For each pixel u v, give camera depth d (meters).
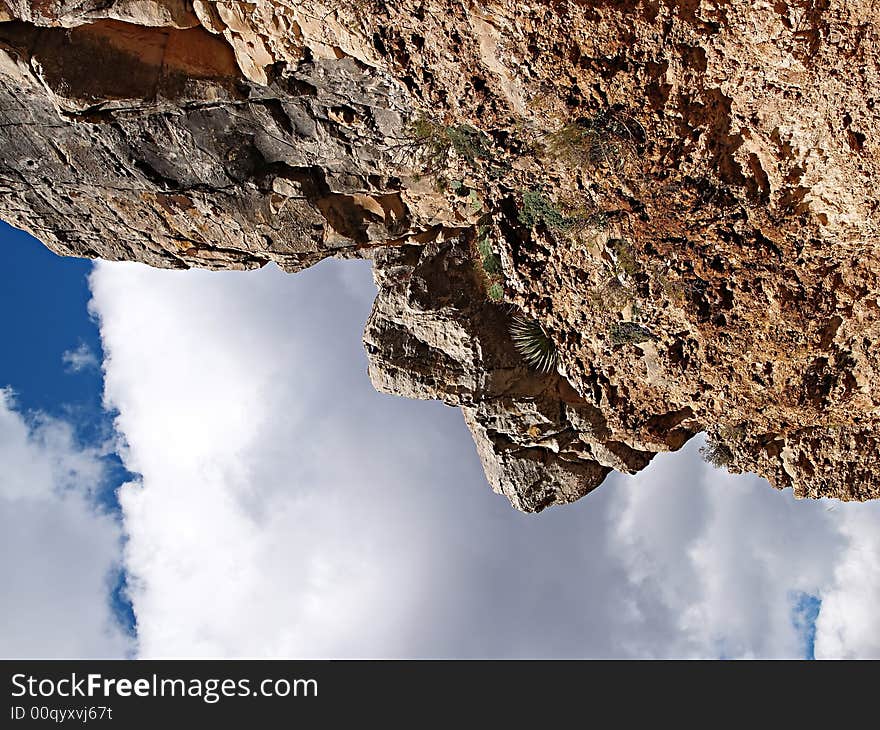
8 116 9.62
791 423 10.50
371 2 7.93
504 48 8.10
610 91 8.19
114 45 8.54
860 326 9.05
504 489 13.83
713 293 9.50
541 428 13.07
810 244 8.67
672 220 9.14
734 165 8.45
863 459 10.31
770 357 9.63
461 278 12.89
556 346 11.89
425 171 10.59
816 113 7.61
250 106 9.55
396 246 12.59
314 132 9.94
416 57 8.49
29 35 8.30
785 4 6.94
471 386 13.09
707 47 7.60
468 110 9.01
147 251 12.31
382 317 13.62
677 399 10.83
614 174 9.08
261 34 8.50
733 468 11.70
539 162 9.52
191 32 8.68
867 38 6.84
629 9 7.47
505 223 10.66
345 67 8.89
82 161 10.29
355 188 10.99
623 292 10.09
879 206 7.92
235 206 11.06
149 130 9.75
